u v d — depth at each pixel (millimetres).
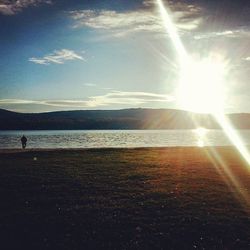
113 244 16562
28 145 104125
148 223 19188
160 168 35656
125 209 21531
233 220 19734
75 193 25156
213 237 17469
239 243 16812
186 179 30250
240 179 30453
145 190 26203
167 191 25953
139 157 44594
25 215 20422
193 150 55438
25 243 16672
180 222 19328
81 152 50438
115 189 26422
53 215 20422
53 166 36312
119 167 36000
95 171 33531
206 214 20688
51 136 191875
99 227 18609
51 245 16453
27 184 27609
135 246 16328
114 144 111250
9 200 23391
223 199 23938
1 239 17141
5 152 51875
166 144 111125
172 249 16109
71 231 18125
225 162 40812
